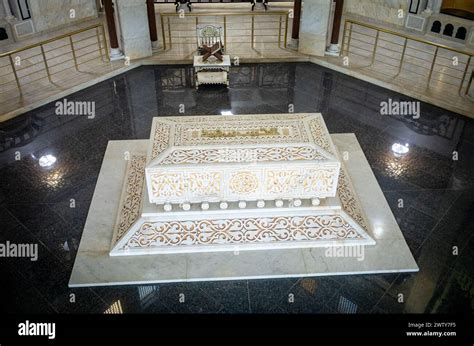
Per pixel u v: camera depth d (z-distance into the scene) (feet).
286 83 24.40
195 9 31.50
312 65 26.17
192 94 23.38
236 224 14.62
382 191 16.93
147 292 13.19
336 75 25.17
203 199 14.70
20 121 21.02
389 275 13.75
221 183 14.34
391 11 28.81
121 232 14.74
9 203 16.40
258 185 14.47
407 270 13.84
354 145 19.36
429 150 19.19
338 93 23.49
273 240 14.39
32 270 13.88
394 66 25.25
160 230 14.52
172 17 30.60
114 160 18.38
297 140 14.87
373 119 21.30
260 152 14.39
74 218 15.76
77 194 16.81
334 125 20.84
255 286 13.35
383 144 19.54
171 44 27.37
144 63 25.99
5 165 18.24
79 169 18.06
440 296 13.15
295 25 26.53
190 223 14.62
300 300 12.96
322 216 14.84
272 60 26.32
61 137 19.95
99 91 23.56
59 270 13.89
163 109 22.07
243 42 27.91
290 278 13.61
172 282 13.47
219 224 14.64
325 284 13.44
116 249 14.21
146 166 13.92
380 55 26.43
